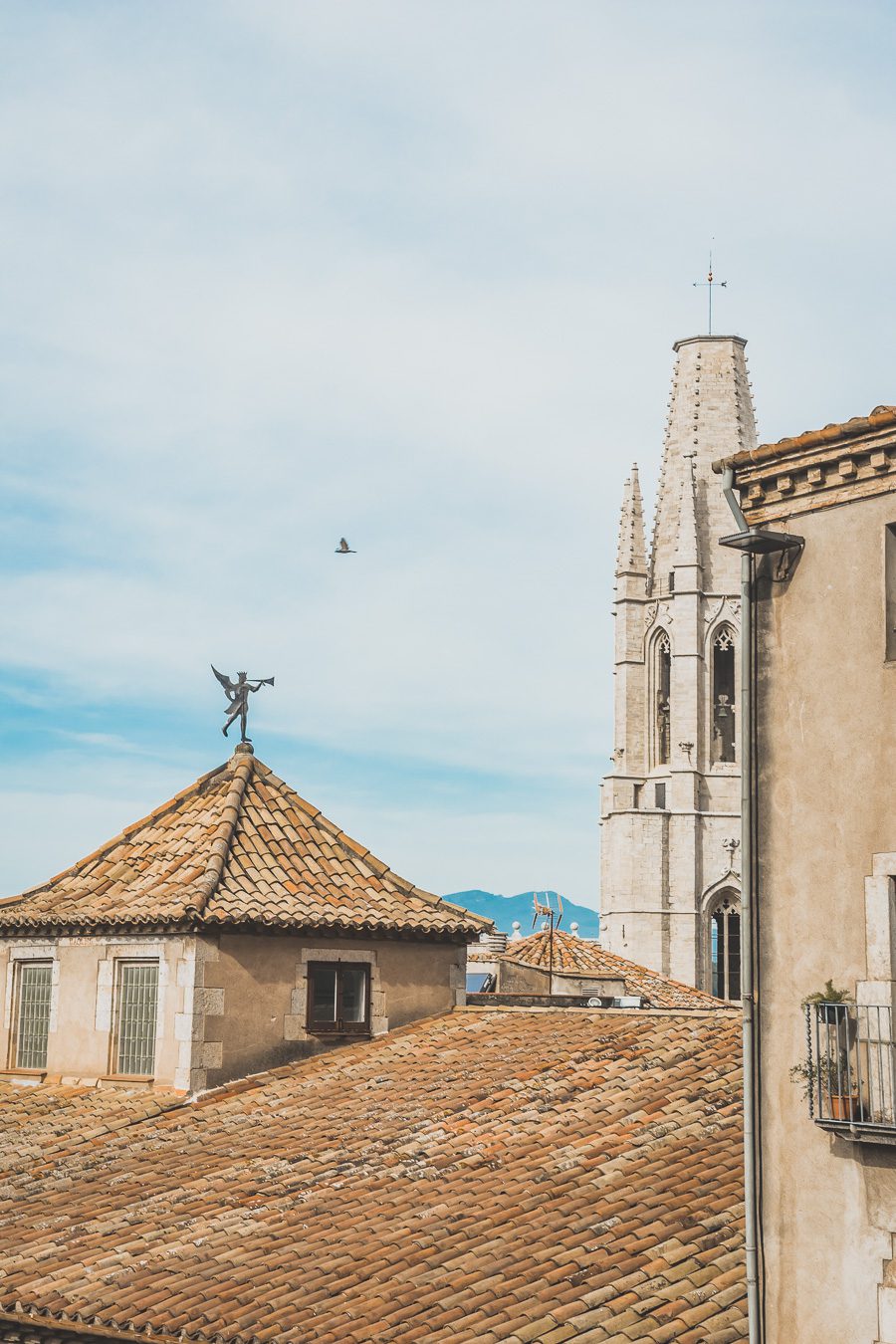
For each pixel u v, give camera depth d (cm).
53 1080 3141
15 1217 2383
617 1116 2364
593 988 4466
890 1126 1645
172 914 2917
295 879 3152
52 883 3328
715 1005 5159
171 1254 2127
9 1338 2095
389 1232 2086
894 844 1720
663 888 12206
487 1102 2527
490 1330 1778
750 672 1858
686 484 12519
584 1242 1958
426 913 3150
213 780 3484
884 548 1764
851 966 1742
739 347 12875
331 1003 3041
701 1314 1788
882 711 1745
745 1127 1819
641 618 12625
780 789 1823
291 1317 1881
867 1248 1692
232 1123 2703
